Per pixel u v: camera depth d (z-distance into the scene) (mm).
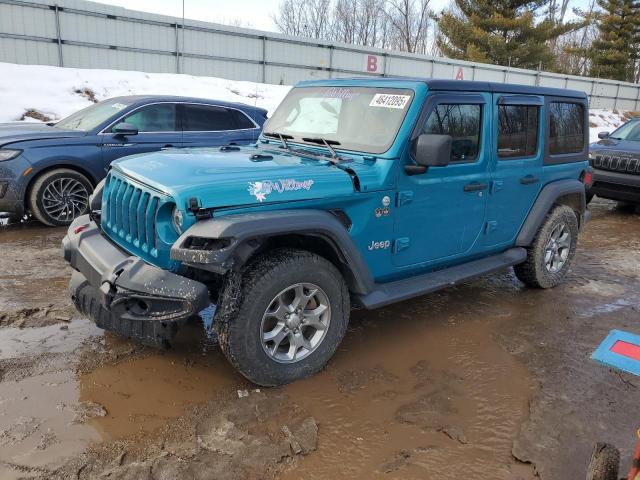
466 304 4801
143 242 3092
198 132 7688
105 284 2912
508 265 4621
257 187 2977
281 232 2908
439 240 4004
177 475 2471
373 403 3143
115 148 6938
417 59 26266
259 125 8336
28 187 6426
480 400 3248
